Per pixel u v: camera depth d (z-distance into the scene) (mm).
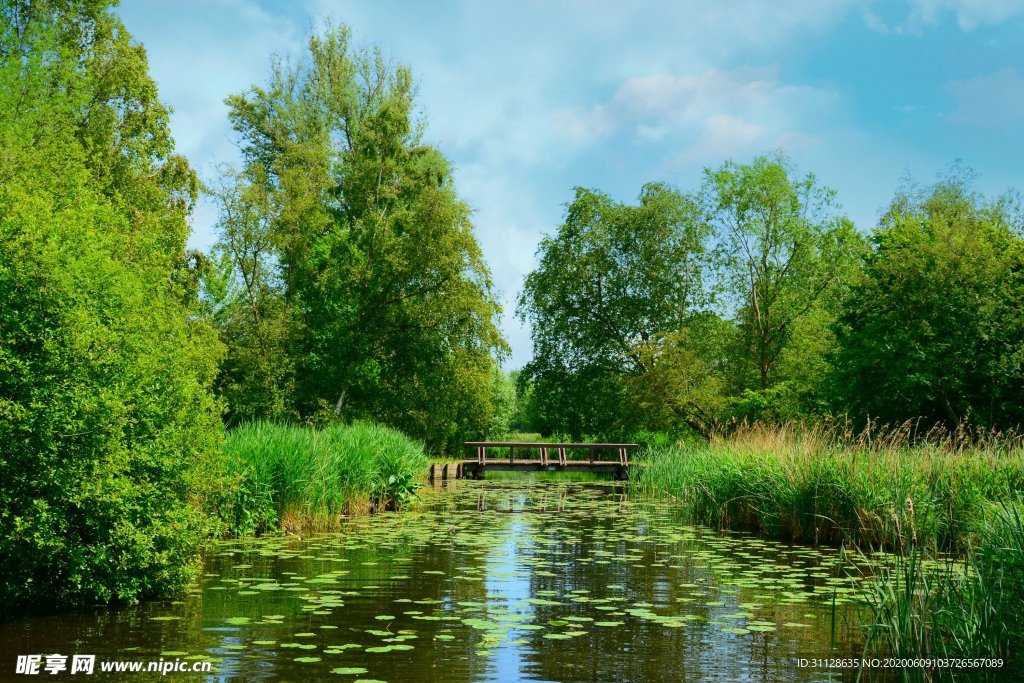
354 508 14000
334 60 32062
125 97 23875
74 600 6609
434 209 29547
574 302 34375
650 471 20453
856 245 35188
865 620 6520
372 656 5277
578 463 27875
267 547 9992
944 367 19609
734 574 8562
